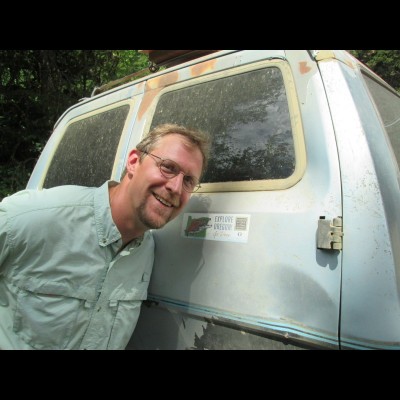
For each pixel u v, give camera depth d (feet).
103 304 5.03
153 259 5.54
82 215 5.02
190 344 4.84
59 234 4.85
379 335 3.56
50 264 4.83
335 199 4.00
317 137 4.33
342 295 3.74
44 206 4.88
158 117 6.53
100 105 8.25
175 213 4.94
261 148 4.86
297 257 4.07
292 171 4.45
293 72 4.82
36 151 26.20
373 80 6.15
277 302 4.10
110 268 5.01
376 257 3.69
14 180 23.99
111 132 7.50
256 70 5.28
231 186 4.97
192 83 6.15
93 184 7.48
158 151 4.88
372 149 4.07
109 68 28.45
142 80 7.32
